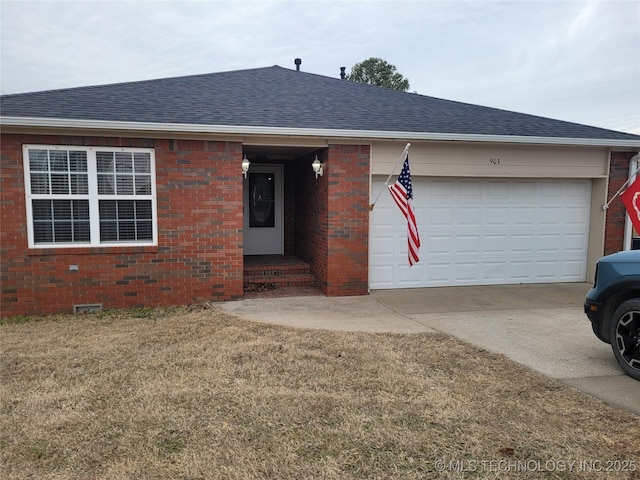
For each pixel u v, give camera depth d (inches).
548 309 301.3
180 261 309.9
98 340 231.9
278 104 367.9
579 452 127.4
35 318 280.4
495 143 351.6
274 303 314.3
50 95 323.3
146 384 173.6
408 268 366.9
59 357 205.8
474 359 202.7
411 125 350.9
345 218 335.6
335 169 331.6
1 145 275.6
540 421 145.5
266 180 449.1
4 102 296.4
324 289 343.0
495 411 152.5
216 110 331.0
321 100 398.9
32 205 285.0
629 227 391.2
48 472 118.6
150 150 299.6
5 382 177.8
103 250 295.7
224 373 184.7
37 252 285.4
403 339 231.6
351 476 116.7
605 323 196.2
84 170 290.8
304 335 237.9
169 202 305.0
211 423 143.6
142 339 233.0
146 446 130.4
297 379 178.9
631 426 142.4
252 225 450.0
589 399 161.9
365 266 341.4
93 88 355.9
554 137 356.5
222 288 319.0
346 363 196.5
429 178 365.7
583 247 398.9
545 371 189.0
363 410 152.8
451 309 299.9
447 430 139.7
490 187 377.7
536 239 389.7
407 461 123.6
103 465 121.4
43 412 151.5
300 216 426.0
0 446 130.6
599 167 383.2
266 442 132.5
